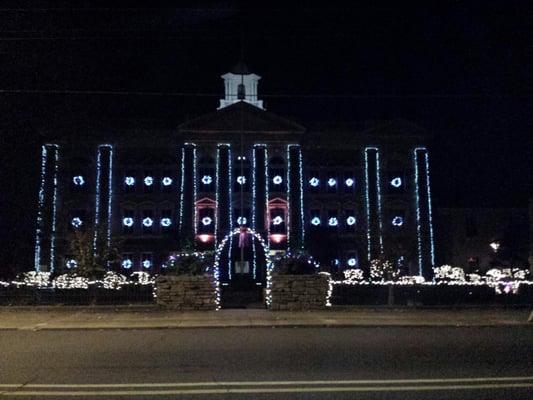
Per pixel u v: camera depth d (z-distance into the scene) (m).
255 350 14.41
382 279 46.00
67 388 10.08
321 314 23.39
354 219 60.53
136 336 17.66
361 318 22.11
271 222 59.47
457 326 20.38
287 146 60.66
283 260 26.17
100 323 20.77
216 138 60.31
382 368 11.84
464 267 59.56
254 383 10.45
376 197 60.38
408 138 61.50
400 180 61.22
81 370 11.77
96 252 32.41
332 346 15.05
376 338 16.80
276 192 60.03
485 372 11.39
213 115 60.34
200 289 25.02
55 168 56.41
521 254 55.81
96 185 58.84
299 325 20.27
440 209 60.84
